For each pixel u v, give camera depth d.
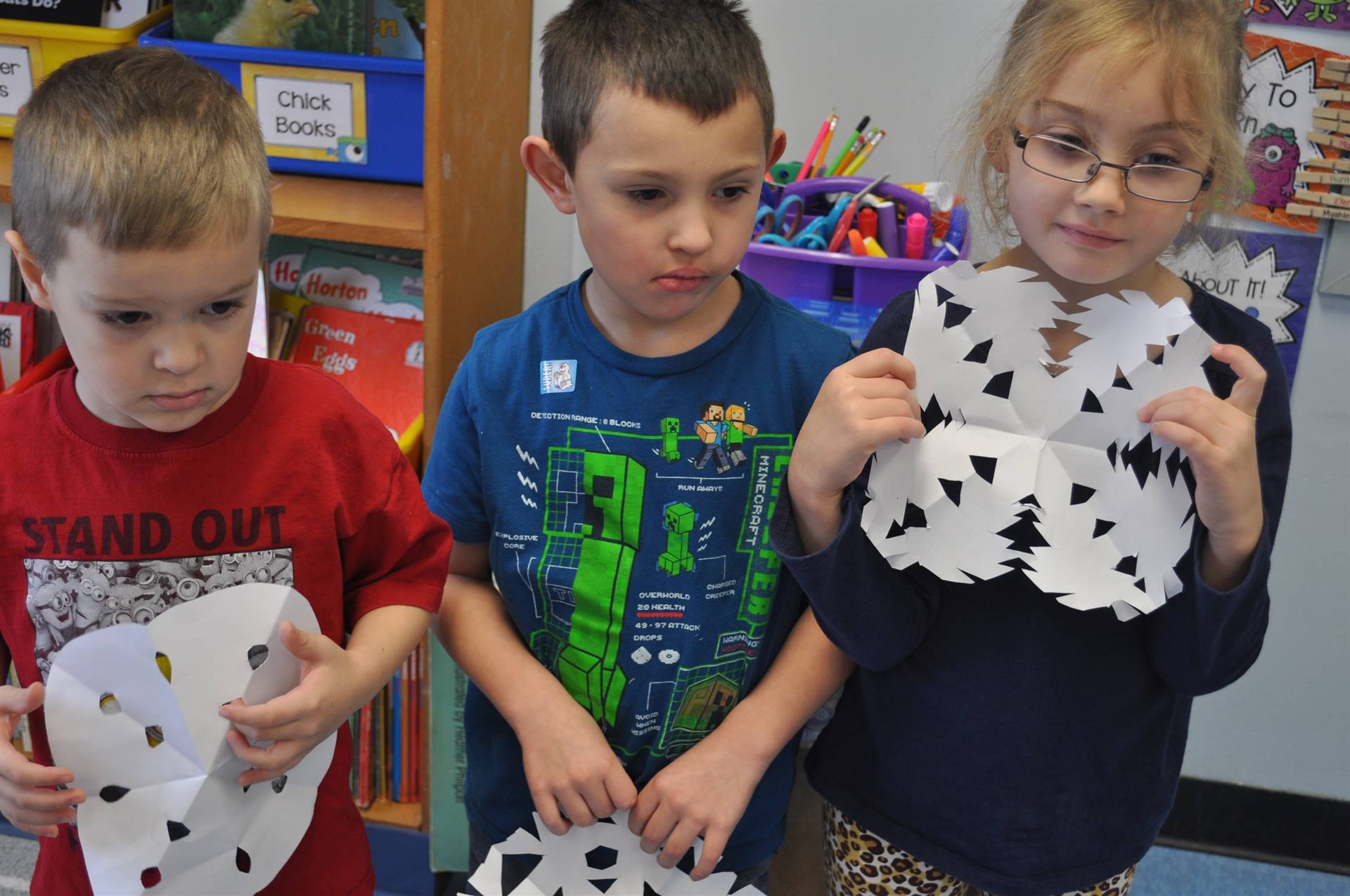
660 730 0.92
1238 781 1.63
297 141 1.25
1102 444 0.76
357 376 1.40
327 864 0.86
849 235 1.11
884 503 0.77
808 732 1.18
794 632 0.95
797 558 0.79
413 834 1.43
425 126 1.14
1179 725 0.91
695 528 0.88
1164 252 0.85
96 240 0.64
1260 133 1.33
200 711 0.70
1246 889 1.57
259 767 0.71
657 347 0.88
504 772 0.98
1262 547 0.74
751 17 1.35
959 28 1.31
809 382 0.90
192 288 0.66
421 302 1.41
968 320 0.77
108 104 0.66
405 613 0.82
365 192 1.26
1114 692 0.85
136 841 0.71
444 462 0.94
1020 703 0.85
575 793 0.86
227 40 1.22
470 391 0.92
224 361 0.70
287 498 0.78
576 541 0.90
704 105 0.75
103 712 0.70
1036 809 0.86
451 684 1.32
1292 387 1.43
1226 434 0.71
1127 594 0.76
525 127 1.42
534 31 1.39
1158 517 0.76
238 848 0.74
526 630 0.94
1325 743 1.58
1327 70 1.29
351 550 0.83
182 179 0.65
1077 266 0.74
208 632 0.70
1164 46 0.68
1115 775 0.87
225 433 0.76
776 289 1.14
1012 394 0.77
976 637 0.86
